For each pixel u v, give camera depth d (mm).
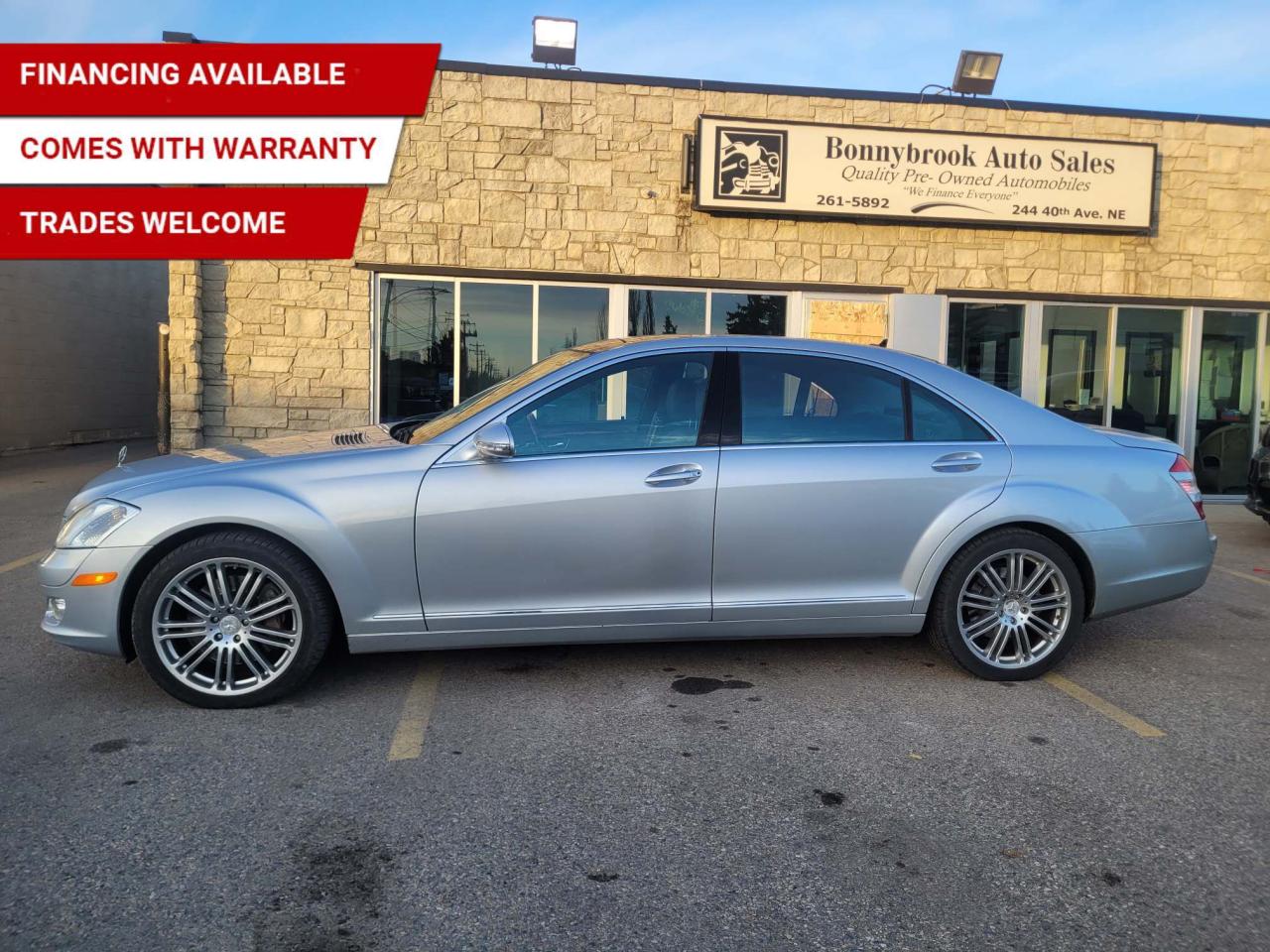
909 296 10500
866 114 10430
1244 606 5969
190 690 3844
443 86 9875
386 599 3908
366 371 9945
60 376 17062
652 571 4055
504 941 2381
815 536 4133
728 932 2430
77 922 2424
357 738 3625
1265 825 3018
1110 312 11070
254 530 3834
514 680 4309
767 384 4273
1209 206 11031
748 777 3326
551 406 4133
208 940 2359
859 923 2477
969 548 4254
